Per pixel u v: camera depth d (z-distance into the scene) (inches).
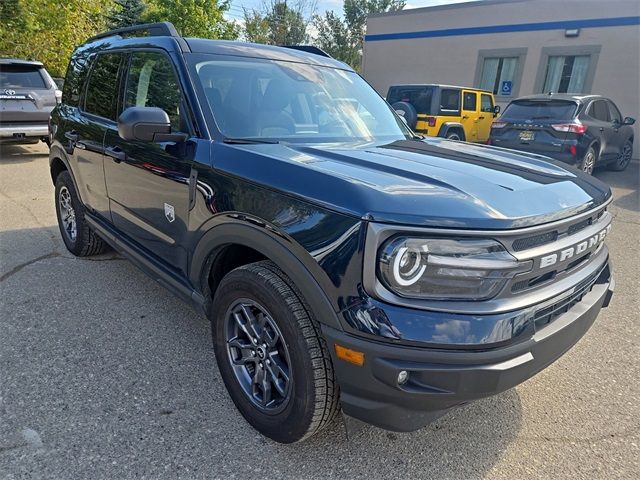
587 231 83.5
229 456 84.7
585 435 93.7
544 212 73.0
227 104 104.0
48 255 174.7
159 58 115.9
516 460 86.7
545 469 84.8
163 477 79.6
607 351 125.0
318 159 85.5
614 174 420.5
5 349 113.4
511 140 362.0
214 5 811.4
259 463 83.6
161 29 122.4
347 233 67.6
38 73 372.2
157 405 96.7
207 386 103.6
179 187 100.3
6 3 598.2
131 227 127.3
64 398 97.2
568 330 77.7
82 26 748.0
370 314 66.1
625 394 107.0
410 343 65.1
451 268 65.8
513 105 372.2
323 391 76.7
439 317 65.5
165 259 114.6
